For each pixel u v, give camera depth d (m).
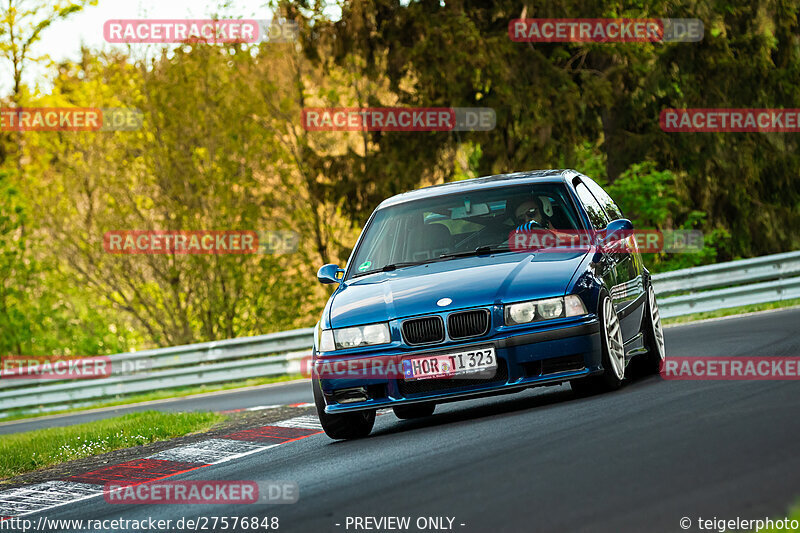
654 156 67.69
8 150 75.75
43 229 71.88
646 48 66.25
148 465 21.45
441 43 64.94
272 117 71.25
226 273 70.06
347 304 18.61
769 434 12.09
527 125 65.12
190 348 53.41
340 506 12.15
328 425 19.06
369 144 73.56
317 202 73.12
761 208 71.00
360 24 68.06
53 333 73.88
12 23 75.94
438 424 18.77
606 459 12.05
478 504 10.84
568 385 22.12
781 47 68.69
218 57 69.12
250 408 33.16
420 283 18.30
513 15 68.19
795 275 42.28
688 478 10.49
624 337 19.50
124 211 70.62
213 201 70.06
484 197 20.67
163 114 69.25
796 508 8.72
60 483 19.95
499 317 17.30
